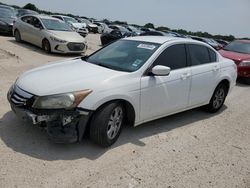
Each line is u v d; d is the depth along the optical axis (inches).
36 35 518.3
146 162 157.1
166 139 188.7
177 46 205.8
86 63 192.1
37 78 163.5
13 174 132.3
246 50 437.7
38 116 146.9
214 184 144.8
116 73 170.9
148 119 188.1
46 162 144.9
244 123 238.8
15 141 160.9
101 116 156.4
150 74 181.2
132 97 169.2
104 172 142.8
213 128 219.1
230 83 255.4
